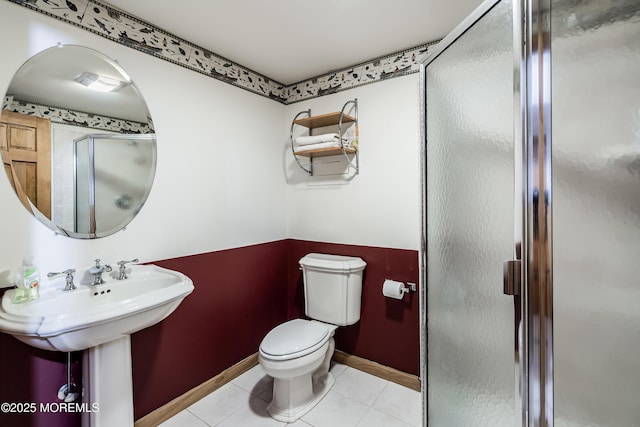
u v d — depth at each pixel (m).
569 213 0.73
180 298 1.26
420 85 1.33
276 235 2.35
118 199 1.45
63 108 1.28
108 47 1.40
